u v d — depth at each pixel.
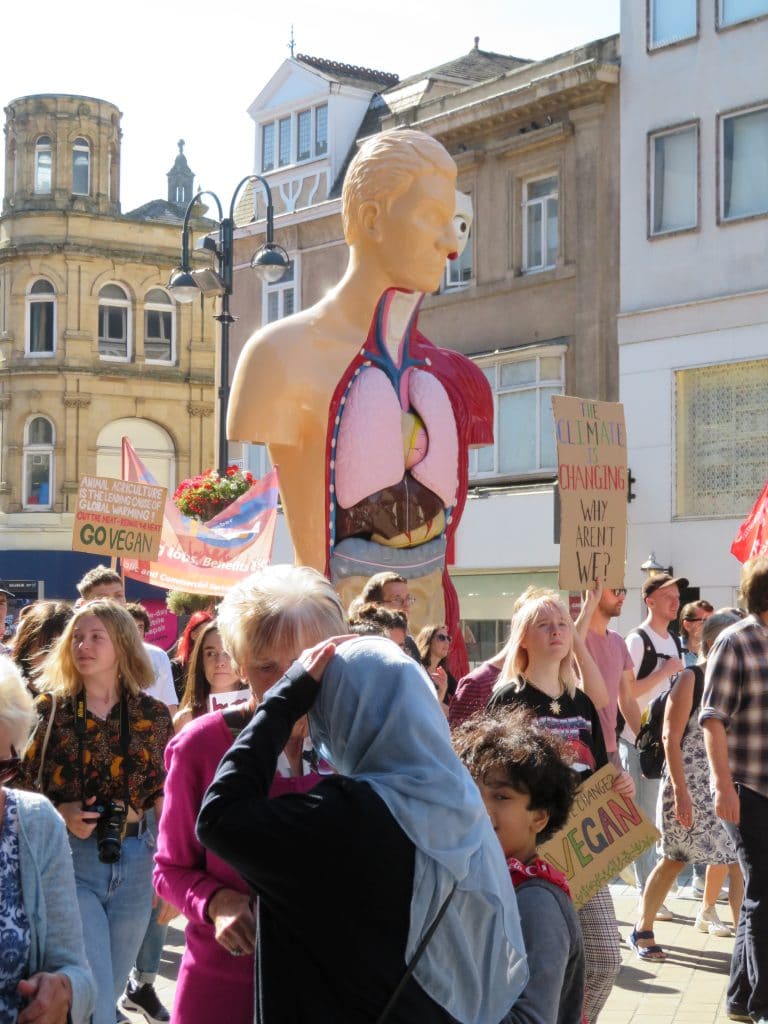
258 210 35.22
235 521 14.49
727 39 24.31
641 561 25.02
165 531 14.12
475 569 27.30
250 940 3.88
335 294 11.02
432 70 34.06
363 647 3.35
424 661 9.90
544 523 26.17
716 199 24.42
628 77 25.64
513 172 27.73
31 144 47.97
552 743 3.94
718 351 24.25
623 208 25.73
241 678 3.88
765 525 12.02
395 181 10.70
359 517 10.81
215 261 49.09
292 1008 3.19
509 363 27.53
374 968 3.11
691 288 24.73
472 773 3.87
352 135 33.69
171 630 22.47
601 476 8.88
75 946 4.03
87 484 12.91
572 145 26.59
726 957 9.07
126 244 48.38
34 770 6.09
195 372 49.16
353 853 3.09
